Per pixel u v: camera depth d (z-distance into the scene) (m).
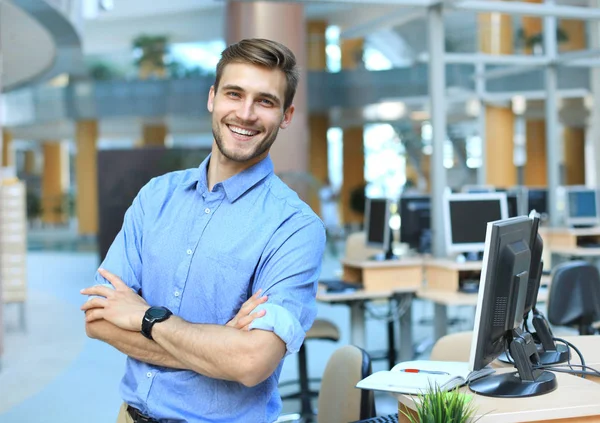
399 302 5.62
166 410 1.69
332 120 22.70
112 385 5.55
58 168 30.47
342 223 24.31
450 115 21.16
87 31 23.84
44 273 13.84
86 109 20.77
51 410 4.89
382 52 18.94
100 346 7.00
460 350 2.91
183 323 1.63
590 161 26.03
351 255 6.82
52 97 20.84
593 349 2.80
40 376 5.84
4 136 25.89
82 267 14.84
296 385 5.42
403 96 18.61
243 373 1.57
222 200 1.76
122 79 20.59
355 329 5.50
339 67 18.80
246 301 1.67
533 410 1.90
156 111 20.39
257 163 1.77
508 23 15.22
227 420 1.69
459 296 5.09
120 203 12.99
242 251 1.71
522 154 30.36
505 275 2.09
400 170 25.44
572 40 14.53
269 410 1.80
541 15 6.60
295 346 1.62
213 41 23.45
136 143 30.61
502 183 18.16
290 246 1.70
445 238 6.01
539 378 2.16
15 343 7.20
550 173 9.52
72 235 25.27
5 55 13.20
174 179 1.87
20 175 35.69
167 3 22.91
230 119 1.70
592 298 4.16
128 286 1.80
